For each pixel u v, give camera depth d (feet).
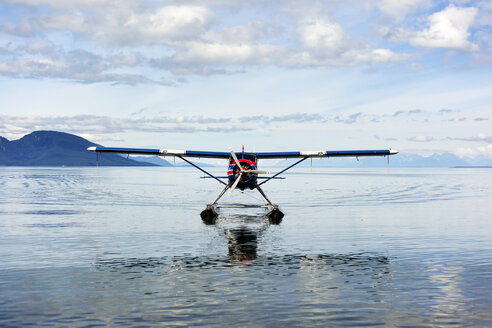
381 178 279.08
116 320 20.68
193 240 42.06
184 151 65.26
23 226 51.37
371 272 29.53
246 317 21.07
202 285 26.45
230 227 51.08
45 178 251.60
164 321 20.57
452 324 20.08
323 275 28.78
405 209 73.41
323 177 303.07
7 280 27.48
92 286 26.25
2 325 20.03
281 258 33.99
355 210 71.56
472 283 26.66
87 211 68.90
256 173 62.49
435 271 29.73
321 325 20.04
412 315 21.24
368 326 19.92
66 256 34.65
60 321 20.54
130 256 34.68
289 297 24.09
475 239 42.68
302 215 64.13
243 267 31.01
